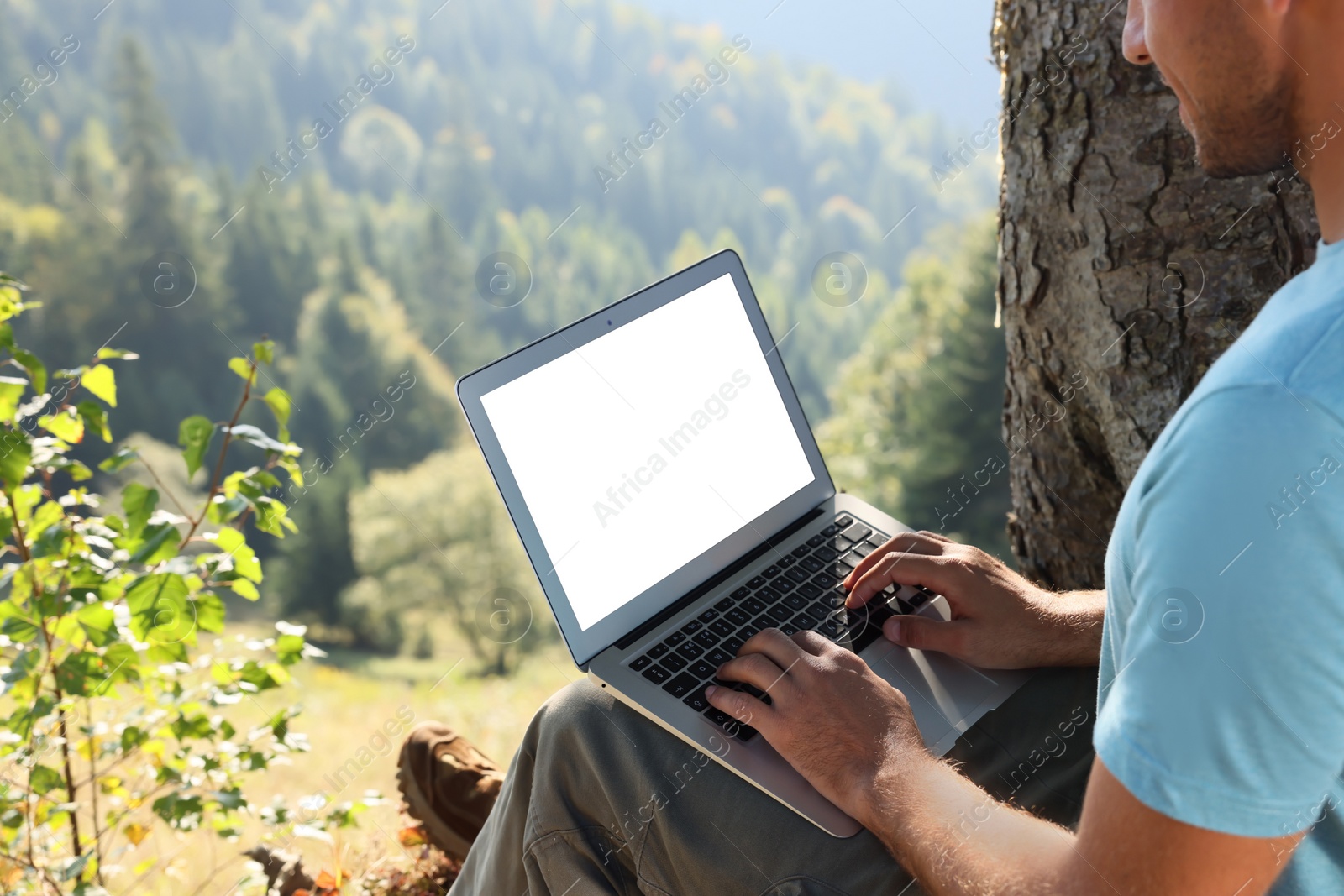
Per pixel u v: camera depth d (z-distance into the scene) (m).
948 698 1.06
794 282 42.47
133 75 33.59
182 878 1.88
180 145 34.91
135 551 1.67
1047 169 1.52
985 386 27.41
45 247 30.97
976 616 1.09
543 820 1.03
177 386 32.12
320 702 13.56
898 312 31.33
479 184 43.75
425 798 1.61
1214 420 0.58
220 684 1.78
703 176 47.12
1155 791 0.59
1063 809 0.94
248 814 1.71
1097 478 1.61
